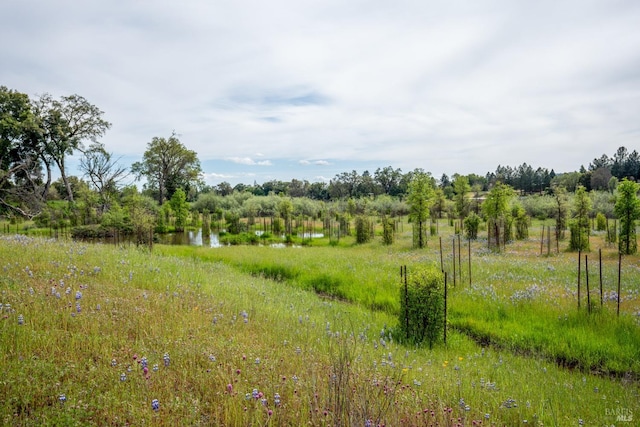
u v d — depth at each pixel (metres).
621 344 9.94
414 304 10.18
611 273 17.39
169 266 14.41
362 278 17.80
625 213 24.14
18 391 4.10
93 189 55.88
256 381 5.30
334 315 11.59
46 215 46.78
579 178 106.81
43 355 5.03
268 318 9.14
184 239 45.25
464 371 7.72
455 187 62.28
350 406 3.92
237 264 22.59
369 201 88.88
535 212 63.59
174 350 5.91
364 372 5.95
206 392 4.86
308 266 20.92
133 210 38.53
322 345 7.39
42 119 48.16
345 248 31.73
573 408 6.16
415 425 4.46
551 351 10.05
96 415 4.02
